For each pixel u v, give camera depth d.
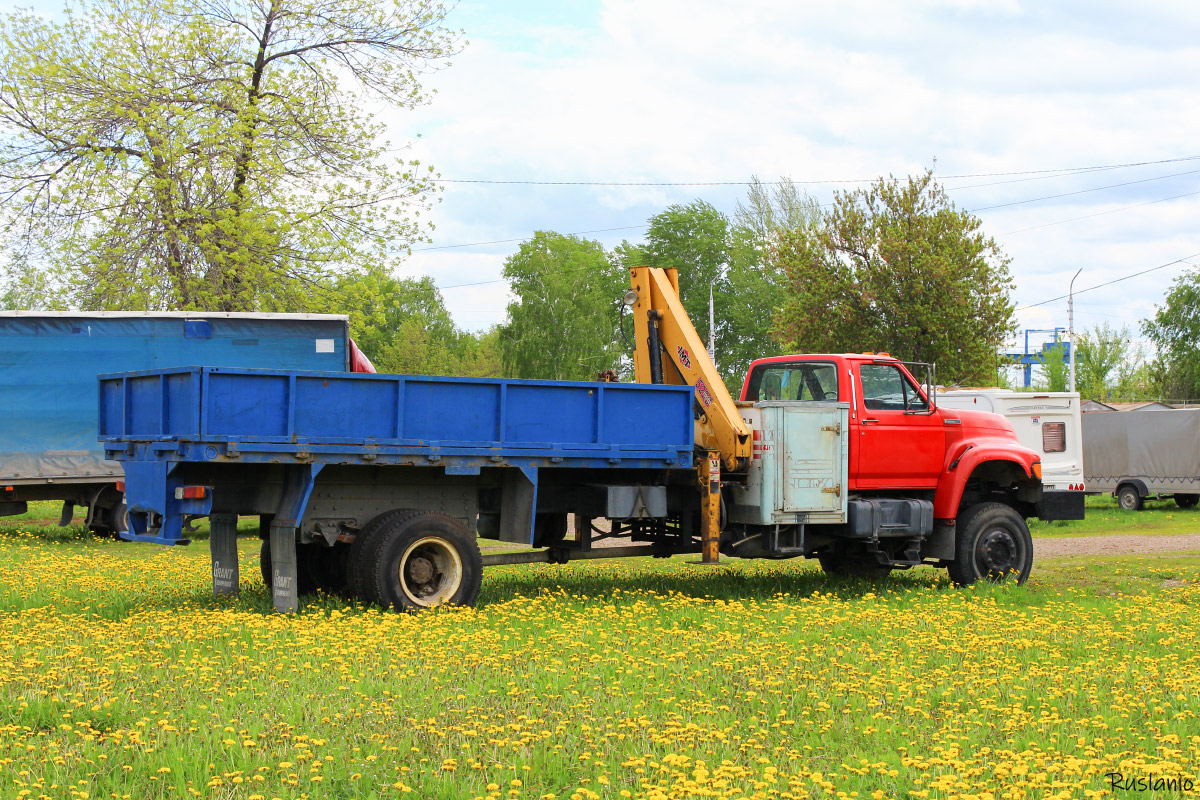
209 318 18.72
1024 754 5.09
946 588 12.19
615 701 6.18
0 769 4.70
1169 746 5.44
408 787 4.52
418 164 27.12
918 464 12.46
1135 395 66.88
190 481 9.37
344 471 9.91
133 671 6.75
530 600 10.25
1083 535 22.28
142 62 25.97
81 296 25.28
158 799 4.54
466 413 9.97
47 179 25.09
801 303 34.66
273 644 7.65
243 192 25.98
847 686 6.70
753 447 11.63
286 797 4.54
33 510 26.00
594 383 10.59
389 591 9.57
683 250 67.38
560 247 72.94
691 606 10.17
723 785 4.52
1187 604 11.19
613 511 10.98
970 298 32.88
